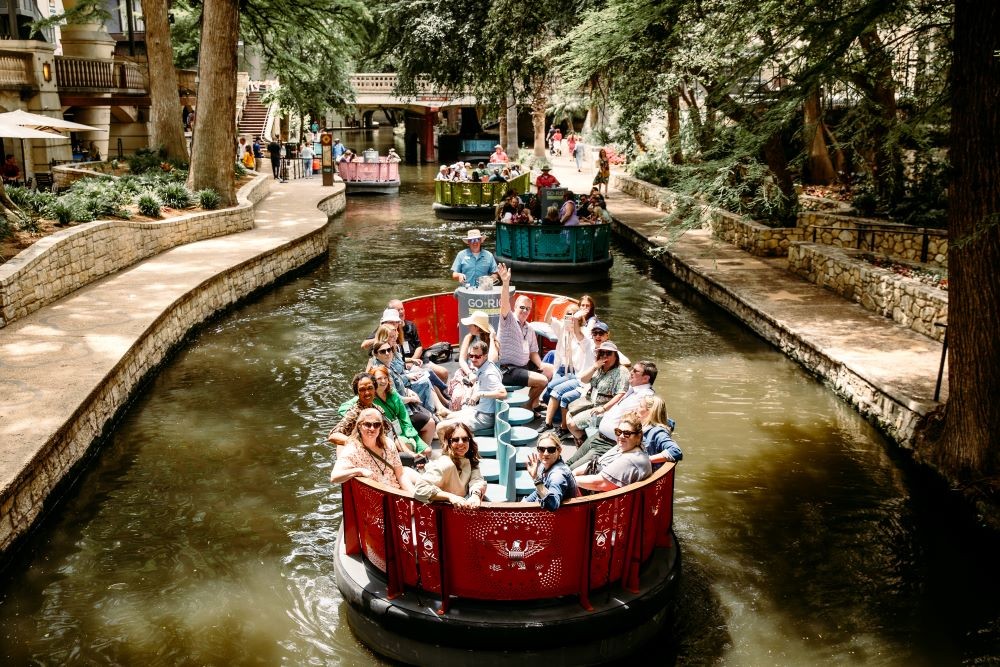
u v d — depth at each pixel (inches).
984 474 301.9
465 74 1387.8
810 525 300.5
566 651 217.5
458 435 231.0
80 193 679.1
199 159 816.9
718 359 481.7
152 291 523.5
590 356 328.2
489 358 319.9
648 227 861.8
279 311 599.5
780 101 353.7
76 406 329.4
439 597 220.7
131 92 1155.9
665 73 659.4
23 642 234.7
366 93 1963.6
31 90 1008.9
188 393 430.9
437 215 1096.2
